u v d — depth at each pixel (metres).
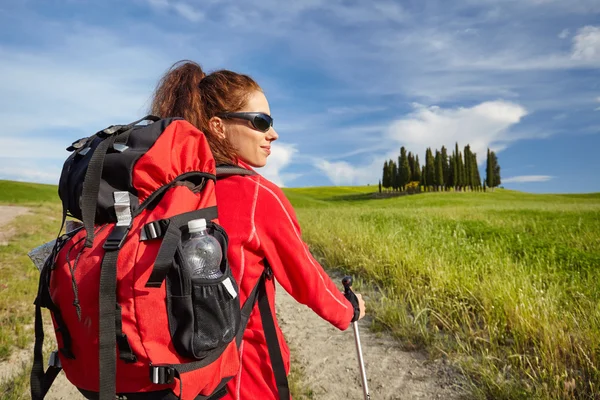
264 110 1.59
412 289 5.68
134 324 1.06
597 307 4.23
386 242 8.57
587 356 3.34
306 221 15.85
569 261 6.89
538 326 4.02
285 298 6.89
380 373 3.97
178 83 1.58
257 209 1.32
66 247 1.22
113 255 1.09
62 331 1.19
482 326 4.54
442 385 3.62
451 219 15.55
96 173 1.16
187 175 1.22
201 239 1.10
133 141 1.25
